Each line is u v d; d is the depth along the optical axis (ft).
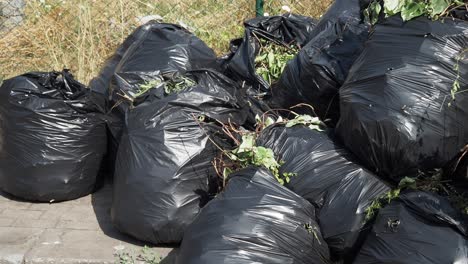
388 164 9.69
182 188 11.10
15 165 12.82
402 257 8.63
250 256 8.92
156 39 14.16
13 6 20.21
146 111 11.64
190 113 11.51
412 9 9.94
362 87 9.93
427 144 9.34
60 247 11.35
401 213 9.07
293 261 9.18
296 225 9.37
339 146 10.65
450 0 10.05
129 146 11.45
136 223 11.19
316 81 11.82
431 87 9.39
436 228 8.70
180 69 13.47
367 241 9.34
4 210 12.80
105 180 14.24
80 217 12.55
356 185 10.00
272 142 11.15
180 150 11.19
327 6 18.79
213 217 9.45
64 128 12.78
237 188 9.84
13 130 12.75
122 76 13.56
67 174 12.89
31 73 13.29
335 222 9.87
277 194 9.66
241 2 19.12
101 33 18.69
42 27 19.06
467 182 9.87
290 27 14.88
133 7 19.10
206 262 8.89
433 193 9.28
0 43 19.19
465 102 9.51
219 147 11.44
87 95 13.06
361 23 12.30
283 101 12.69
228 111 11.89
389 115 9.37
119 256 11.07
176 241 11.36
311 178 10.32
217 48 18.54
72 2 19.06
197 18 19.27
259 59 14.16
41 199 12.94
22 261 11.04
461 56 9.55
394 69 9.62
